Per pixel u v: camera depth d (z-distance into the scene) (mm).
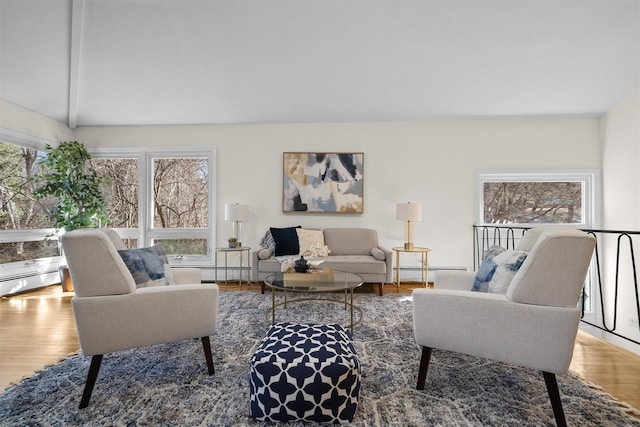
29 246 3652
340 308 2893
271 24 2781
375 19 2725
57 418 1317
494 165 4105
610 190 3756
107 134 4281
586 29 2742
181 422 1292
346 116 4090
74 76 3293
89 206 3680
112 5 2648
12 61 2998
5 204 3447
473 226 4082
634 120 3395
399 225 4199
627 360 1912
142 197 4297
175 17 2738
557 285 1262
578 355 1981
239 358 1867
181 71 3291
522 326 1311
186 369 1730
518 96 3611
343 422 1291
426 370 1541
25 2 2570
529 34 2812
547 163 4031
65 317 2639
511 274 1598
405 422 1296
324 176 4203
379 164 4215
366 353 1959
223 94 3650
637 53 2943
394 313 2756
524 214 4145
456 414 1349
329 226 4250
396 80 3420
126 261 1854
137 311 1476
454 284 2102
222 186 4270
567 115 3938
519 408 1395
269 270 3475
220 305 2990
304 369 1273
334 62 3182
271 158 4262
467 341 1423
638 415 1374
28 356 1932
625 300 3490
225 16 2721
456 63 3158
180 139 4289
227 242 4262
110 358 1860
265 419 1291
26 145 3648
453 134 4156
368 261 3430
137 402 1425
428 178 4176
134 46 2994
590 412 1369
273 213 4254
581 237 1223
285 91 3609
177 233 4328
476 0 2559
